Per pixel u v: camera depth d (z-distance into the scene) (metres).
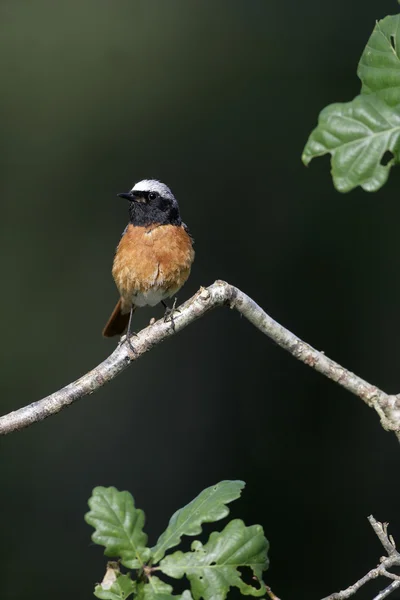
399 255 13.18
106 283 13.89
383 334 12.88
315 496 11.66
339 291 13.16
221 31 15.19
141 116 14.82
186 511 4.05
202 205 13.91
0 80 15.13
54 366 13.25
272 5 15.16
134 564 3.88
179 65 15.09
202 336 13.09
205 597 3.81
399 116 3.81
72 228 14.27
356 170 3.82
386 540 4.44
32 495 11.92
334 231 13.45
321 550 11.14
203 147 14.38
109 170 14.59
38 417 4.82
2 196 14.41
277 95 14.51
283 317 13.16
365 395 4.56
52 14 15.47
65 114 14.98
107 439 12.44
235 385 12.80
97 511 3.97
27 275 13.93
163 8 15.52
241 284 13.41
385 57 3.85
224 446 12.40
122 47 15.30
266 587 3.88
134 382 12.84
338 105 3.86
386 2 14.52
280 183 13.98
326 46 14.61
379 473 11.72
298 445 12.16
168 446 12.45
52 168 14.65
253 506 11.60
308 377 12.66
